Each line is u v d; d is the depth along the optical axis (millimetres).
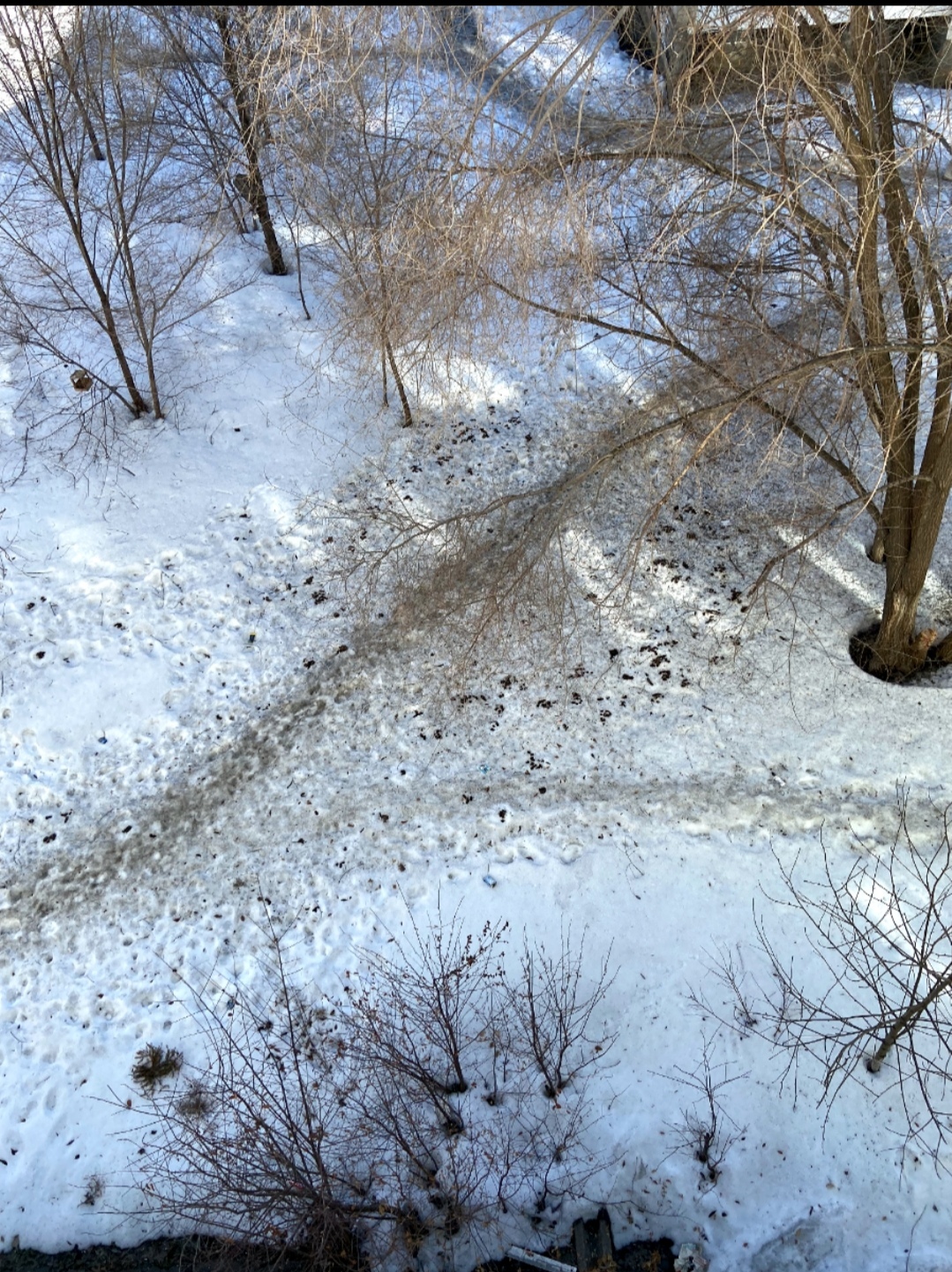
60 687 10055
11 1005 8312
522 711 9805
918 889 8336
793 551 9164
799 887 8430
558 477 11789
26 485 11289
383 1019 7961
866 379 7883
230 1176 6727
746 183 7336
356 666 10289
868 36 7082
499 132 10578
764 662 9938
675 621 10344
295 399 12383
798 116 7227
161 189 12453
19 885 8992
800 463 10781
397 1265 7043
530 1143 7453
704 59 7004
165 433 11922
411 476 11820
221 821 9297
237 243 13742
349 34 7477
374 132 10531
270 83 8570
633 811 8977
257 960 8414
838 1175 7211
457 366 11258
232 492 11547
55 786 9570
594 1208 7223
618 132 8047
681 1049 7750
